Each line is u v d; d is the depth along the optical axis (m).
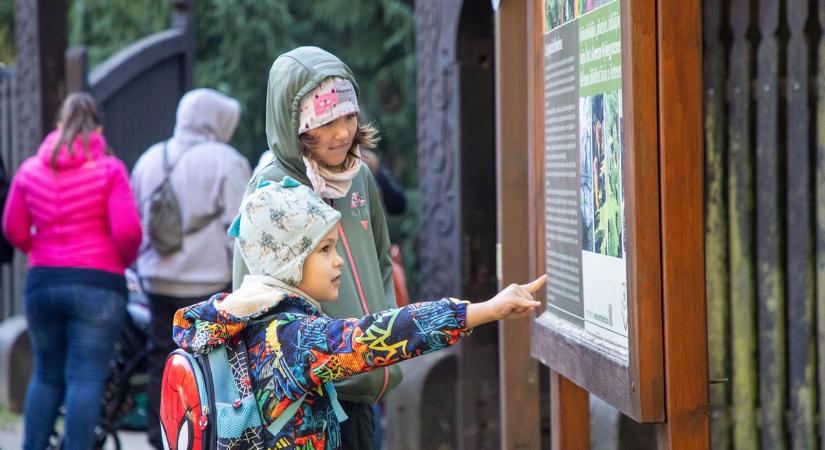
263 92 12.53
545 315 2.92
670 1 2.14
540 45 2.92
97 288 4.85
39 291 4.86
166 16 12.34
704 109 3.41
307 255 2.34
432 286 5.14
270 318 2.30
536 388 3.66
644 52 2.17
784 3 3.28
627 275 2.22
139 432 6.43
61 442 4.95
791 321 3.29
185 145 5.25
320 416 2.35
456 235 4.92
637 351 2.18
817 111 3.23
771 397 3.38
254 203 2.37
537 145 2.94
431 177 5.13
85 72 6.64
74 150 4.87
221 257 5.21
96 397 4.84
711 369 3.45
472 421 4.98
